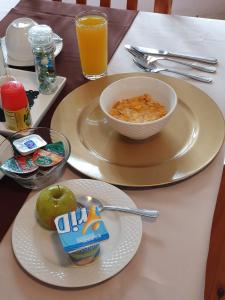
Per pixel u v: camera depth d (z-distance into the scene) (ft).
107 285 1.75
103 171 2.25
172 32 3.57
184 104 2.70
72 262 1.79
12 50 3.19
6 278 1.79
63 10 3.88
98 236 1.69
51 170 2.19
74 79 3.06
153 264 1.83
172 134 2.50
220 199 2.61
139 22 3.72
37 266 1.77
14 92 2.38
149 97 2.64
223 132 2.48
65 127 2.56
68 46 3.41
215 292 2.52
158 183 2.17
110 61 3.25
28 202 2.05
